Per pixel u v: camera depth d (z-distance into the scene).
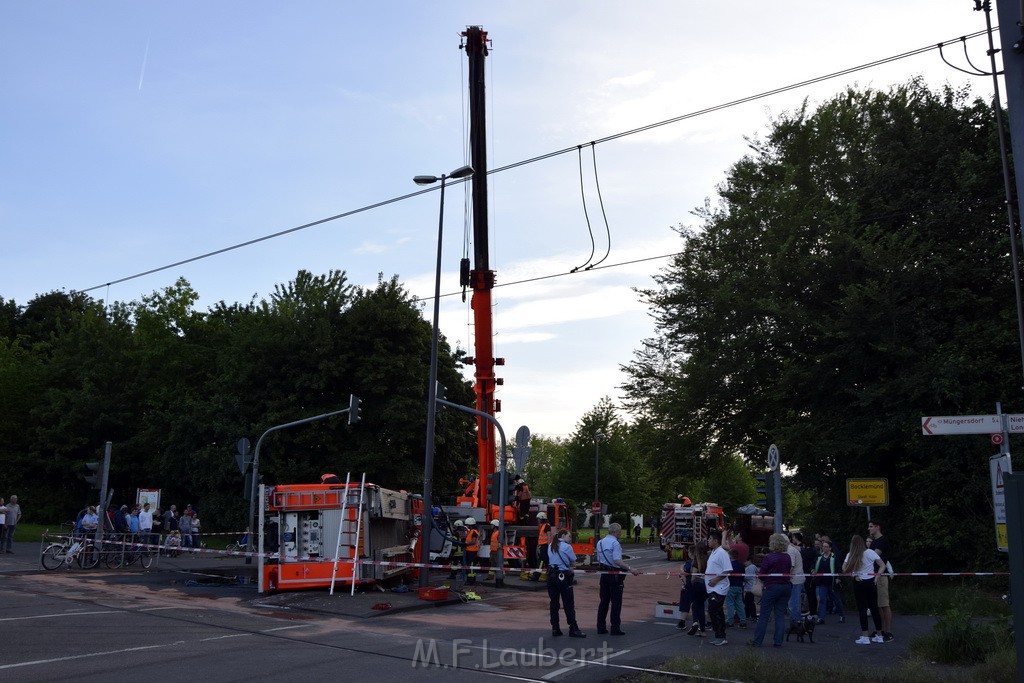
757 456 27.16
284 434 39.31
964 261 22.00
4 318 63.16
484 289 24.86
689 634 14.11
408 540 22.00
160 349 49.88
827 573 16.20
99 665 9.71
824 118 25.91
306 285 42.59
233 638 12.14
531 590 21.47
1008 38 7.78
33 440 49.09
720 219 26.17
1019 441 20.20
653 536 60.56
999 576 19.84
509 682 9.60
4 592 16.66
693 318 25.98
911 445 21.20
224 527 40.06
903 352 21.45
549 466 89.31
